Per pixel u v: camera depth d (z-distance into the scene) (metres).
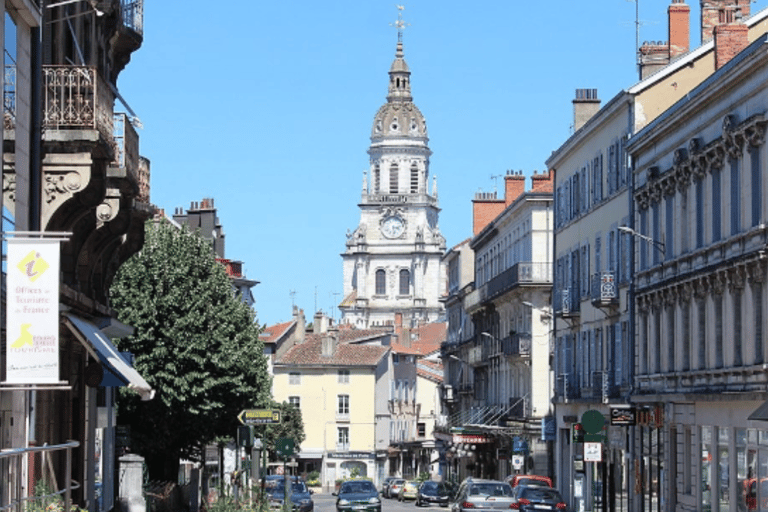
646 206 57.56
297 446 129.75
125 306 56.03
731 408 46.19
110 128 31.19
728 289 46.12
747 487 44.28
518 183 103.75
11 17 26.94
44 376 23.27
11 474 22.06
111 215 34.38
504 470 93.19
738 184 45.38
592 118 66.75
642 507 58.47
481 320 106.81
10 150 26.94
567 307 72.88
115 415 49.28
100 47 38.34
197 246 57.66
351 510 64.62
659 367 55.56
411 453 155.25
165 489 52.78
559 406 76.38
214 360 56.69
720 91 47.03
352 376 143.12
